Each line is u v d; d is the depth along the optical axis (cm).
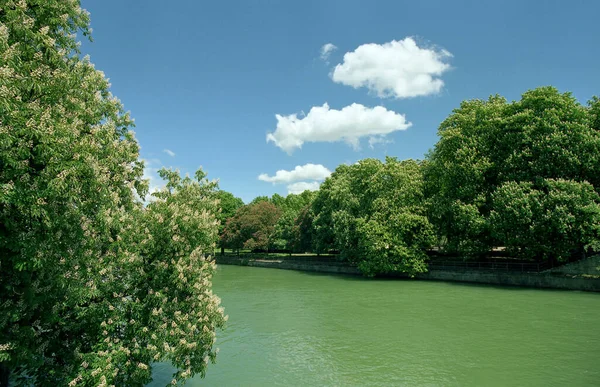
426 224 4600
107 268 1117
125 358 1075
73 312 1128
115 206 1211
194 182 1441
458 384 1490
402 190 4878
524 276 3759
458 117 4416
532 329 2177
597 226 3150
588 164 3406
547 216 3316
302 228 7012
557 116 3616
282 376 1620
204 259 1283
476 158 4106
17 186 830
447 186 4422
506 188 3631
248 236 8425
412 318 2567
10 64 843
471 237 4228
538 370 1588
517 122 3841
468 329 2236
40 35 979
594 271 3353
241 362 1797
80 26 1409
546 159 3556
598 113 3731
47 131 868
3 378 1031
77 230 1027
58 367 1070
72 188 955
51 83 1001
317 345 2042
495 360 1723
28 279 967
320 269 6356
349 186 5622
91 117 1284
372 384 1516
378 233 4750
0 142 777
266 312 2922
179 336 1151
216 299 1280
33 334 984
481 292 3488
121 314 1120
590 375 1523
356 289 4025
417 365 1702
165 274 1200
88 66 1492
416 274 4781
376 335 2192
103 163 1268
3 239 852
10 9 971
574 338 1988
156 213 1220
